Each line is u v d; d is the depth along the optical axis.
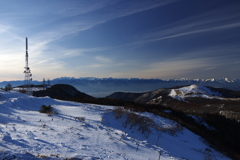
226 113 63.22
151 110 39.44
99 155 7.26
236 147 31.77
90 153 7.29
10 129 9.27
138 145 11.46
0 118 13.18
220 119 46.62
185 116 43.66
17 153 5.48
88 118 20.83
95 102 48.44
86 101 49.19
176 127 29.06
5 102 22.11
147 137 19.95
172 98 117.19
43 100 31.23
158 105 48.59
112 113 27.55
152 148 12.45
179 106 95.38
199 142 26.86
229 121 46.91
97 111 26.95
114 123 22.36
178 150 17.98
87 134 11.47
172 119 35.06
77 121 17.08
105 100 52.81
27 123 12.77
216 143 28.22
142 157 8.84
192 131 31.67
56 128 11.91
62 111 24.44
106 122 20.22
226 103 76.31
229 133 39.16
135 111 35.44
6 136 7.20
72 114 22.64
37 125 12.39
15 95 39.12
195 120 43.19
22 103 24.81
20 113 18.30
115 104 47.28
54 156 5.98
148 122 27.11
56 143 7.83
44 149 6.68
